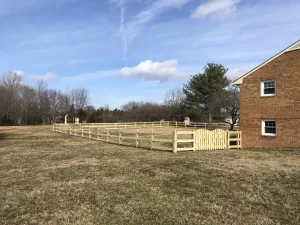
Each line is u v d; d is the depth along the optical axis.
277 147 16.98
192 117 56.50
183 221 5.73
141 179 9.29
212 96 47.62
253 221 5.68
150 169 10.85
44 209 6.52
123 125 45.84
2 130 39.31
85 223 5.67
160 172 10.29
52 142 22.48
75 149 17.58
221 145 17.73
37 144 20.83
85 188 8.27
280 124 16.95
